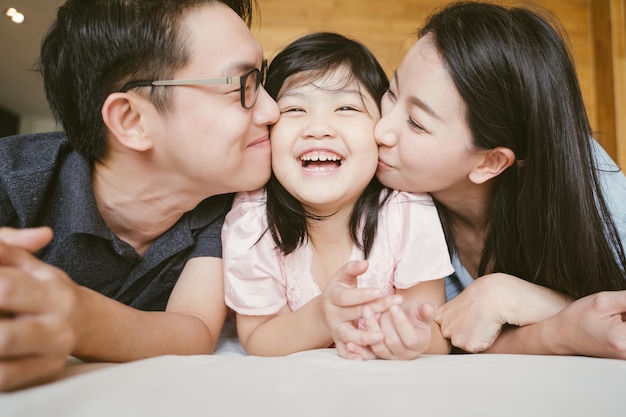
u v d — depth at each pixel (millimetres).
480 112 831
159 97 812
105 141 862
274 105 866
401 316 617
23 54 1351
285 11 2871
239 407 396
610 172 1015
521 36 859
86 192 847
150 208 896
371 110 908
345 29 2883
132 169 861
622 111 2771
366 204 938
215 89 814
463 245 1051
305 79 890
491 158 880
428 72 837
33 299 432
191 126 816
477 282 839
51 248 866
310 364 560
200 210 941
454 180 899
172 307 856
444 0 2807
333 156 872
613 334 670
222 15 846
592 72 2938
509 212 926
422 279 887
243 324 892
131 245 935
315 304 772
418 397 429
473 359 611
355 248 941
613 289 864
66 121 887
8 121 1412
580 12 2984
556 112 863
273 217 910
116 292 950
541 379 511
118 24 811
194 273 899
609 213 904
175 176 859
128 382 434
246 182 867
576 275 857
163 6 805
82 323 502
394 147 878
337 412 397
